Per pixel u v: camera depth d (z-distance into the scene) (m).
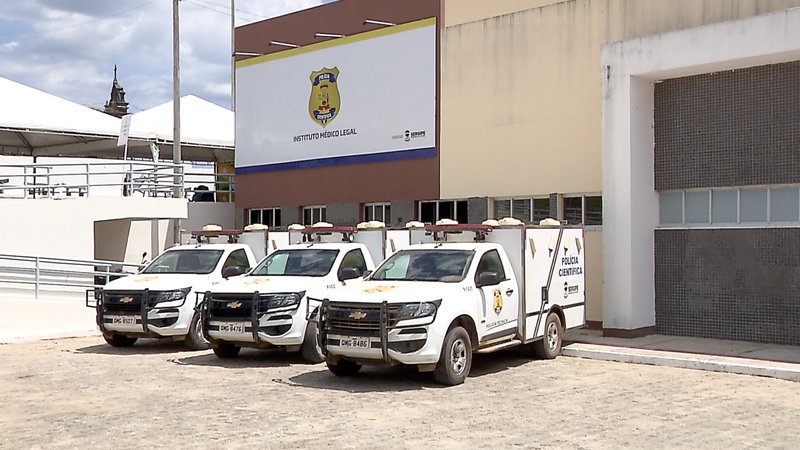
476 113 19.94
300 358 14.34
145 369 13.14
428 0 20.92
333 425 9.00
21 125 25.20
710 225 15.56
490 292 12.36
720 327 15.30
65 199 23.55
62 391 11.16
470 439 8.36
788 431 8.73
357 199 22.55
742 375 12.33
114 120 28.05
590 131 17.84
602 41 17.73
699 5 16.38
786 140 14.50
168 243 27.52
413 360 11.11
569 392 10.98
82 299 20.97
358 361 11.53
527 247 13.27
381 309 11.16
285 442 8.25
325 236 16.16
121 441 8.34
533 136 18.84
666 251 15.98
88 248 23.78
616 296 15.76
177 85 25.95
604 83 16.05
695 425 9.00
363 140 22.36
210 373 12.71
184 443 8.23
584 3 18.05
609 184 15.92
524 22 19.06
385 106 21.83
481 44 19.86
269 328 13.44
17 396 10.80
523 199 19.27
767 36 13.93
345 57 22.81
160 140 28.66
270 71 25.00
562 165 18.30
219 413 9.66
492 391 11.05
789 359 12.95
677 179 15.91
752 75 14.95
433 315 11.20
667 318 15.98
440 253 12.75
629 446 8.07
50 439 8.47
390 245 15.44
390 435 8.54
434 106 20.78
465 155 20.12
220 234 17.61
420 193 21.08
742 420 9.27
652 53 15.39
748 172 14.95
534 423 9.09
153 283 15.41
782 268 14.52
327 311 11.67
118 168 34.22
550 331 13.99
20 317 18.09
